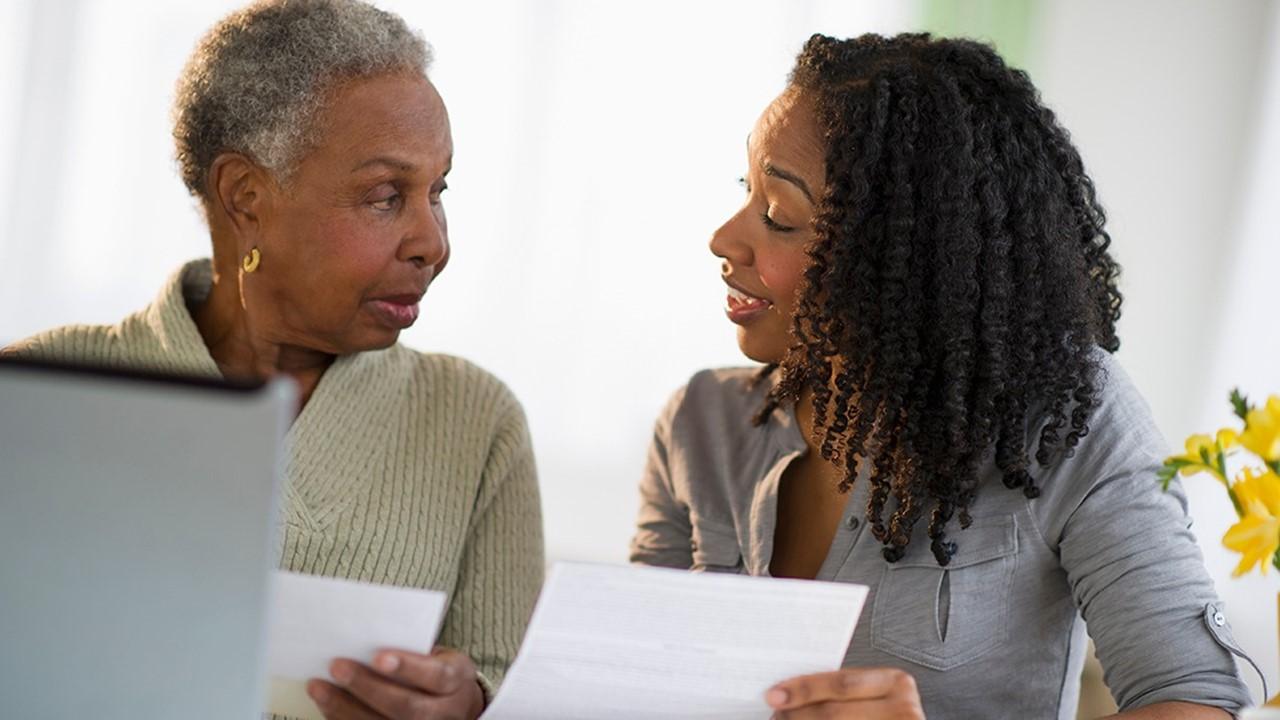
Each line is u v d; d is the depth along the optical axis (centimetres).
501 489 162
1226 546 107
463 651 158
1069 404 148
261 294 150
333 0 146
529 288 356
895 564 150
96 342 153
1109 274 161
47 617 84
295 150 143
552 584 114
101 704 84
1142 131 335
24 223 355
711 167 353
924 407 147
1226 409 318
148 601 83
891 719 120
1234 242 325
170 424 82
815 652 119
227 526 82
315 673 122
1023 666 148
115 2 354
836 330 148
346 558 152
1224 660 137
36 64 353
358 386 155
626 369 355
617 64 353
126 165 356
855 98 147
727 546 164
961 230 144
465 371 164
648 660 119
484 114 354
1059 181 151
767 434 164
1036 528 146
